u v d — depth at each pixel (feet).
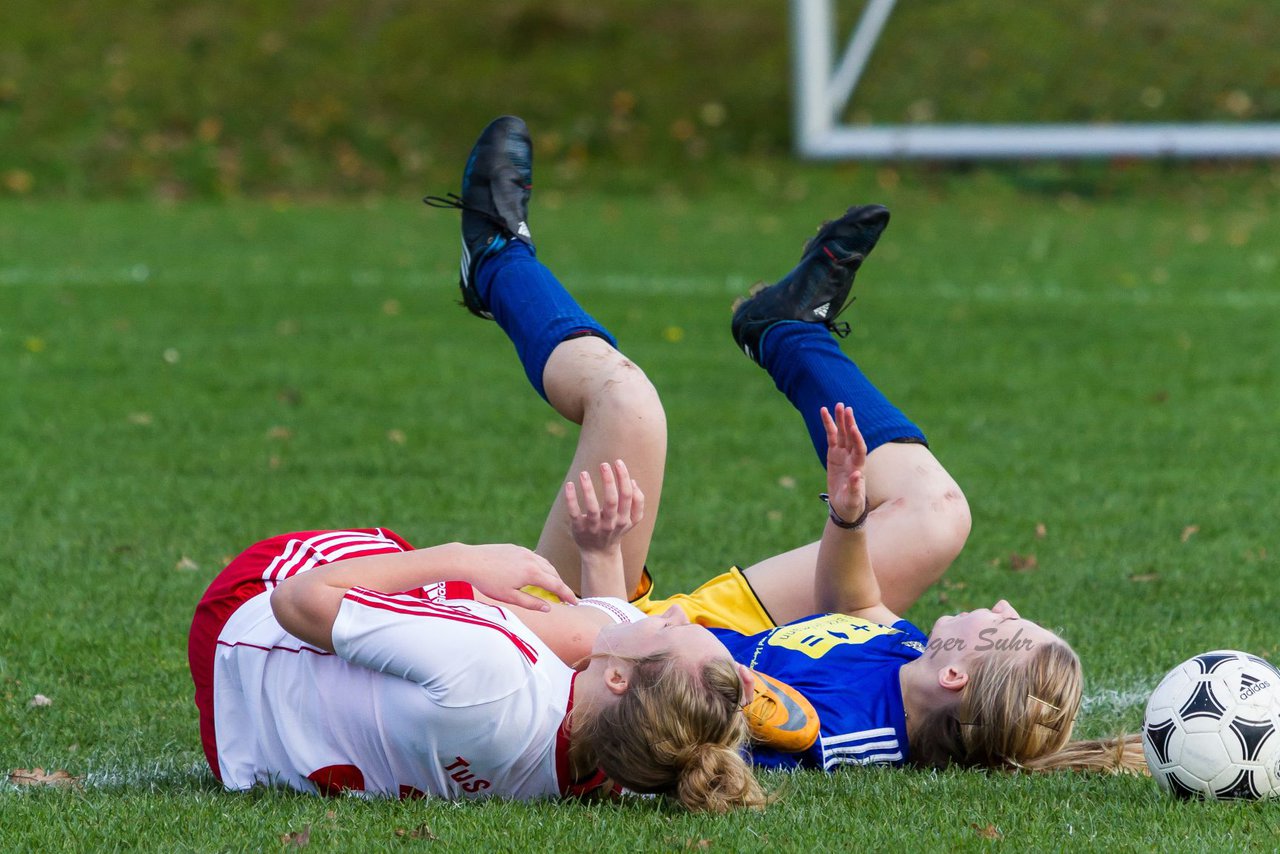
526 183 51.85
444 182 206.08
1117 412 95.81
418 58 228.43
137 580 58.65
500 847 31.68
